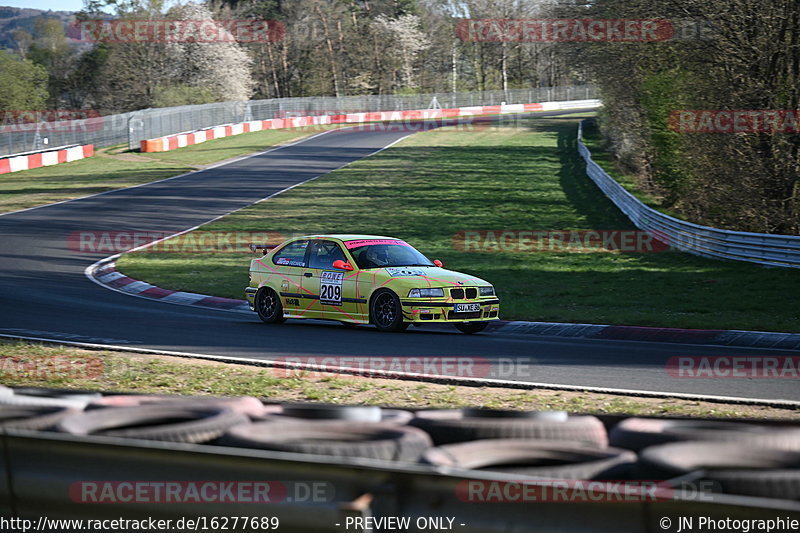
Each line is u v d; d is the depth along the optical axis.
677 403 16.50
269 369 20.84
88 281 44.34
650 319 28.88
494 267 45.66
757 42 50.41
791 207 49.59
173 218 70.88
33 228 65.06
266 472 6.74
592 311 31.61
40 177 101.06
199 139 141.62
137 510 7.27
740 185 49.78
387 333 27.67
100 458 7.41
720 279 38.88
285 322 32.00
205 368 20.81
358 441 7.97
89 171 106.62
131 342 25.62
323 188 89.56
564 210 70.12
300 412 9.23
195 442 8.15
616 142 100.50
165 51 174.62
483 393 17.70
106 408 9.02
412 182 93.12
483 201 77.50
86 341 25.84
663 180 65.50
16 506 7.85
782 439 7.57
